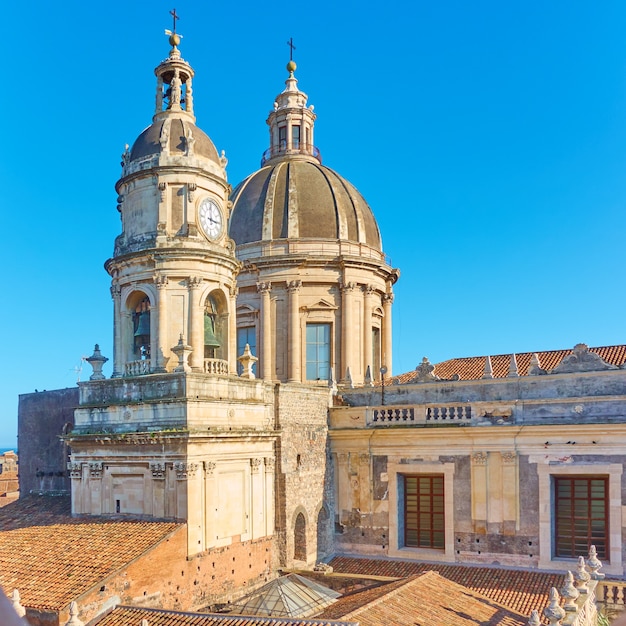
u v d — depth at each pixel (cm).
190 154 3331
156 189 3328
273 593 2670
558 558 3231
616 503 3105
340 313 4766
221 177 3462
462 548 3416
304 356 4744
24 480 4641
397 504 3609
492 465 3391
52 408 4522
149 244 3266
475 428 3403
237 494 3152
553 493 3278
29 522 3359
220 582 2969
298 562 3444
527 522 3288
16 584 2550
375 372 5047
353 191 5197
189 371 3034
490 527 3362
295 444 3525
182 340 3066
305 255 4716
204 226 3366
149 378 3072
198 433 2892
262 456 3325
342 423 3806
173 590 2730
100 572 2505
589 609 2588
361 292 4862
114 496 3117
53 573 2581
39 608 2316
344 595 2892
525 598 2964
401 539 3619
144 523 2905
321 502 3659
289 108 5372
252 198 5022
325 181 5056
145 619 2177
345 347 4706
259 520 3262
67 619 2308
